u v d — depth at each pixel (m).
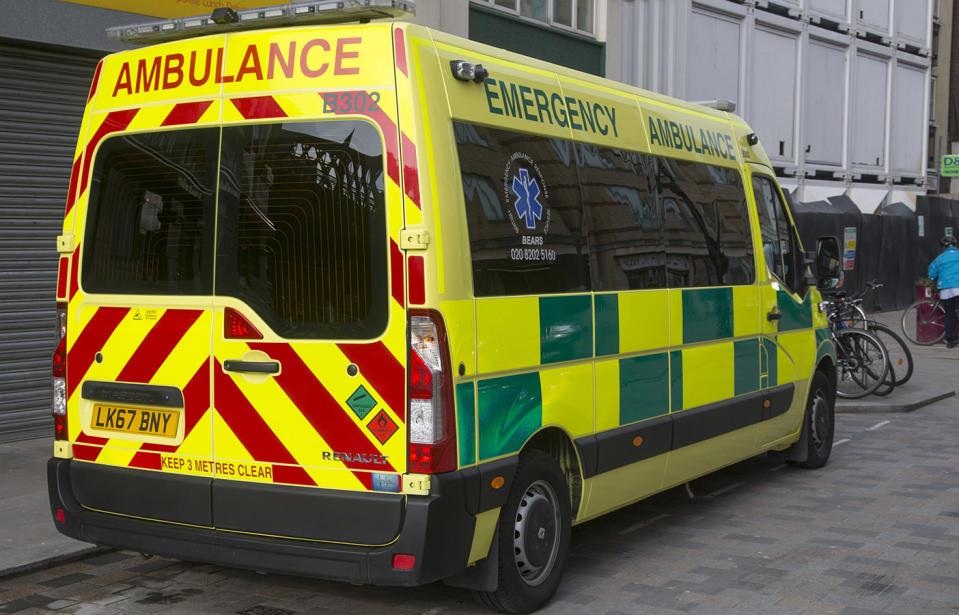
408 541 4.12
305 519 4.32
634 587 5.35
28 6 8.43
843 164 23.88
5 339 8.67
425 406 4.14
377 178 4.23
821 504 7.19
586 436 5.23
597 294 5.32
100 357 4.84
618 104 5.78
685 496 7.46
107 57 4.92
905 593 5.26
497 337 4.51
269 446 4.41
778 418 7.54
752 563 5.79
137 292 4.75
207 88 4.59
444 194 4.25
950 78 31.33
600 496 5.41
